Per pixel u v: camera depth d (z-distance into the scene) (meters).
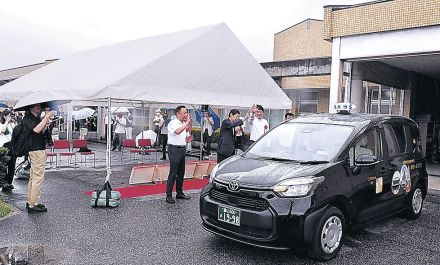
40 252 4.36
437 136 15.39
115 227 5.36
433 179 10.45
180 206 6.61
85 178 9.36
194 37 8.09
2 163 7.22
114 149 16.17
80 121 21.44
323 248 4.20
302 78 19.47
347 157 4.67
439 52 8.77
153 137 15.80
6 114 9.33
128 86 6.97
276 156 5.07
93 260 4.18
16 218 5.64
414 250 4.73
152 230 5.26
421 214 6.51
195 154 14.64
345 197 4.44
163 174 8.76
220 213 4.34
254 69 9.26
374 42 9.68
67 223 5.47
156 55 7.63
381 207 5.17
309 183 4.11
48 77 9.56
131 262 4.15
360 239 5.11
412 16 8.91
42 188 7.93
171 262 4.17
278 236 3.97
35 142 5.87
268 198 4.04
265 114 18.09
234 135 7.98
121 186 8.34
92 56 10.21
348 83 10.88
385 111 13.66
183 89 7.89
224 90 8.68
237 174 4.47
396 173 5.49
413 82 13.79
